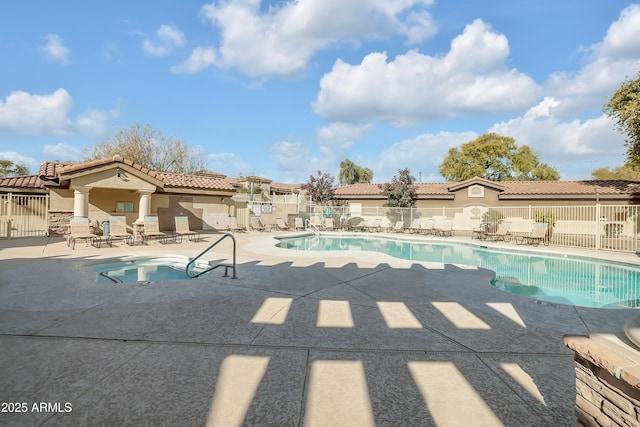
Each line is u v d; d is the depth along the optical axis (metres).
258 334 3.93
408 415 2.41
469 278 7.34
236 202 22.03
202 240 15.49
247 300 5.37
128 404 2.48
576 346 1.77
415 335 3.98
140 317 4.46
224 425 2.26
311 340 3.78
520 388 2.80
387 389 2.76
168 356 3.31
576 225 19.88
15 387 2.69
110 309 4.79
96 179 13.76
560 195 21.94
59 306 4.91
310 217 25.06
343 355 3.40
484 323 4.45
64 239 13.93
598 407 1.66
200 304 5.11
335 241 19.39
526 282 9.18
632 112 16.77
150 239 14.37
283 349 3.52
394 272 7.98
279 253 11.19
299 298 5.55
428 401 2.59
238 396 2.62
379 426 2.28
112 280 7.83
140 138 32.00
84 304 5.02
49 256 9.66
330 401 2.57
